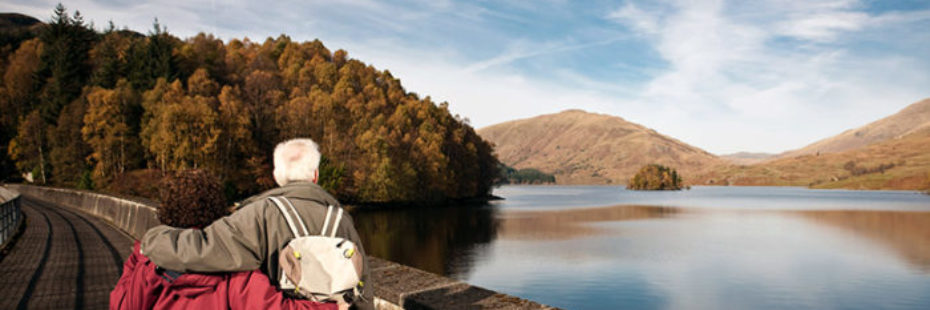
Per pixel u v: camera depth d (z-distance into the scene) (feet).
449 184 376.68
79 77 367.45
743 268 144.97
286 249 7.14
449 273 127.54
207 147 229.04
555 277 124.98
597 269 135.95
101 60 383.45
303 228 7.72
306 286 7.07
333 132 303.48
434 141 352.69
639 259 153.79
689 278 128.67
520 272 130.00
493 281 119.75
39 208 115.14
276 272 7.53
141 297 7.55
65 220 82.84
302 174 8.69
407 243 176.24
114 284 31.07
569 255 157.07
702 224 270.26
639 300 105.70
